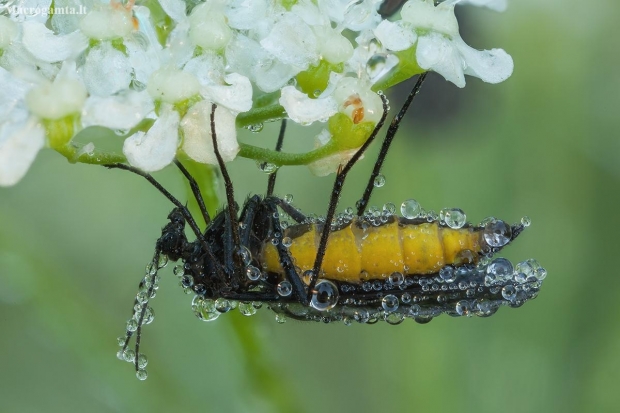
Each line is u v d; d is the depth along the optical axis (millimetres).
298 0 48
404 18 48
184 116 47
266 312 58
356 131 48
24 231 57
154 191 63
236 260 49
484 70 49
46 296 55
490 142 58
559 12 58
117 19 48
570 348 58
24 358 62
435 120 57
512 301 49
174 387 57
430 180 57
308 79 48
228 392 57
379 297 49
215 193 53
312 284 49
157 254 50
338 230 49
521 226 49
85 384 62
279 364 55
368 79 48
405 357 57
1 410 62
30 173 62
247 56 48
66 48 48
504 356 58
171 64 47
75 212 63
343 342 63
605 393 58
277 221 50
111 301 62
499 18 58
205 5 48
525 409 57
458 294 49
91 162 48
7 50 48
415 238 49
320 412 62
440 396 57
